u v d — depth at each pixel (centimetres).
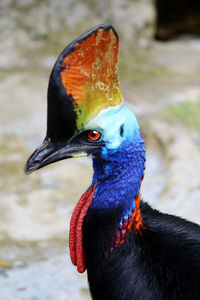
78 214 667
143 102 1875
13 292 1055
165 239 656
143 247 646
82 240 660
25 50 2306
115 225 634
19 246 1211
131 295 629
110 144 612
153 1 2453
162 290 630
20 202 1381
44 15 2359
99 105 599
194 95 1936
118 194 632
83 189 1452
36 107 1847
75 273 1123
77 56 581
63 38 2373
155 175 1481
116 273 636
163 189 1374
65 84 581
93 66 588
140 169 634
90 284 664
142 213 688
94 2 2372
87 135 609
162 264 640
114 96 606
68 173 1525
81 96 588
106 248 639
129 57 2344
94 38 583
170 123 1684
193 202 1292
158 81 2102
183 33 2736
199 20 2927
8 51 2281
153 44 2512
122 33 2403
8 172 1515
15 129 1727
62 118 595
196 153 1509
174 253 647
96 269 648
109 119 604
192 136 1630
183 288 630
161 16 2958
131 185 630
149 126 1667
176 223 679
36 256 1176
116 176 630
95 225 641
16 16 2350
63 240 1243
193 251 650
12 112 1817
